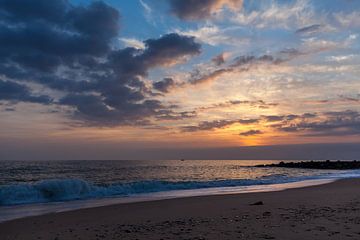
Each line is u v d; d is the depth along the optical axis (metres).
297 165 90.88
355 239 7.62
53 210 14.51
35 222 11.40
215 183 29.12
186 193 22.00
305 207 13.18
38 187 18.98
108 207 14.92
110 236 8.81
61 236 9.04
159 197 19.66
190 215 12.23
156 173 54.94
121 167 78.88
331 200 15.59
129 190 23.31
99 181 35.41
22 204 16.69
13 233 9.65
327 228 8.80
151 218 11.80
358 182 29.55
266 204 14.52
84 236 8.95
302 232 8.38
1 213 13.73
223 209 13.51
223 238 7.98
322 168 81.00
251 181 31.61
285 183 30.38
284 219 10.34
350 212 11.59
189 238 8.13
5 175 44.41
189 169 75.25
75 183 20.44
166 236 8.48
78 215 12.83
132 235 8.80
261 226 9.28
